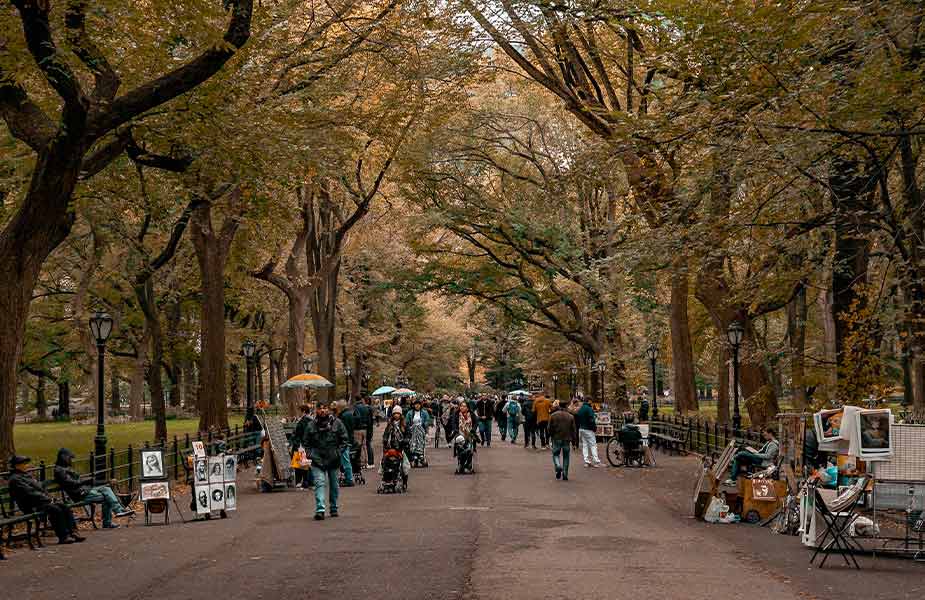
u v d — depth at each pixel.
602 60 32.09
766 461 19.23
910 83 16.12
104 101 18.67
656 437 38.22
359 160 43.41
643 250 19.83
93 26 19.17
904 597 10.03
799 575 11.51
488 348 121.31
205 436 26.88
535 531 15.34
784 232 20.81
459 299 51.38
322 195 44.78
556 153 47.22
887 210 19.48
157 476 18.14
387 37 28.70
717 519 17.00
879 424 13.24
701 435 33.69
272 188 27.12
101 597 10.38
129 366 68.88
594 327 50.53
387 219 58.03
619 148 19.81
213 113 22.20
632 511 18.58
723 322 30.67
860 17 15.91
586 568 11.73
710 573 11.47
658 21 19.03
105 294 56.31
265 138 23.61
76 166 18.73
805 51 16.58
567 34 30.00
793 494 15.76
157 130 22.47
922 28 16.69
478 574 11.27
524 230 44.28
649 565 12.03
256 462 32.28
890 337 22.09
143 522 18.31
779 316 43.72
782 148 16.73
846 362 21.81
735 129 17.83
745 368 31.42
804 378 25.17
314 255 49.75
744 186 19.92
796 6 16.23
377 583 10.73
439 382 106.12
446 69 31.86
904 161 19.56
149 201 29.09
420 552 13.05
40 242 18.97
